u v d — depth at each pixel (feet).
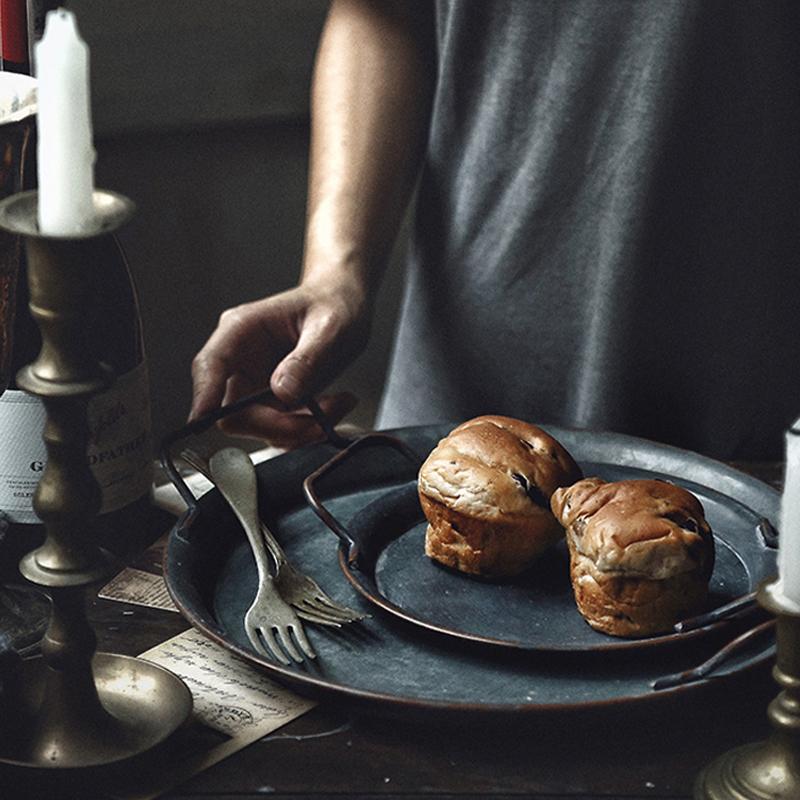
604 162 4.70
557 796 2.55
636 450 3.88
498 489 3.17
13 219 2.14
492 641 2.85
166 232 8.08
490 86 4.83
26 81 3.07
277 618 3.01
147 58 7.70
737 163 4.67
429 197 5.13
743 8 4.51
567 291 4.88
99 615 3.23
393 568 3.28
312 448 3.82
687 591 2.95
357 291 4.42
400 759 2.66
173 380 8.36
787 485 2.26
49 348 2.24
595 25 4.59
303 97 7.92
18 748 2.52
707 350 4.85
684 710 2.69
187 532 3.32
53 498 2.34
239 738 2.71
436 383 5.18
